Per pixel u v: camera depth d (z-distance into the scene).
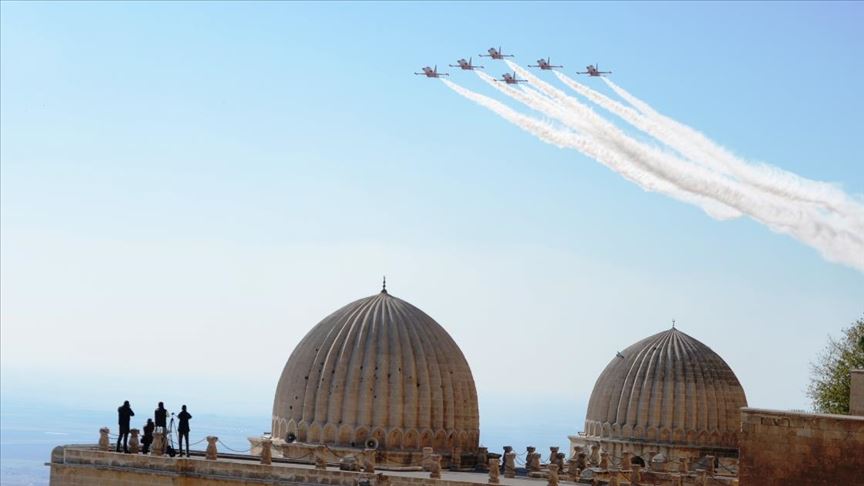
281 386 129.25
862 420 91.25
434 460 108.06
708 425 144.50
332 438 124.31
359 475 106.75
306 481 108.94
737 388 146.38
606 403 148.50
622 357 150.25
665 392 145.38
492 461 107.00
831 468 91.81
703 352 147.62
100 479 117.44
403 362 125.38
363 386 124.50
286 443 125.69
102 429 122.56
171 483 113.75
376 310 128.62
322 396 125.25
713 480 115.69
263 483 110.50
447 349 128.75
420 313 130.25
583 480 117.94
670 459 141.62
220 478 112.31
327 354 126.75
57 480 119.44
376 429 123.50
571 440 151.00
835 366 152.00
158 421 120.25
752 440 94.12
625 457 123.25
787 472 92.94
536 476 119.31
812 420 92.56
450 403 126.50
